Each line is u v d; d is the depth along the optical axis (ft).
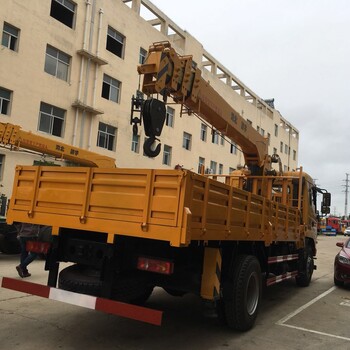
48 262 17.02
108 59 82.43
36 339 16.43
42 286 15.71
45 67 70.44
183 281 16.84
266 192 30.99
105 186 15.10
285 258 26.68
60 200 16.15
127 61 87.71
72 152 40.73
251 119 145.28
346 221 249.96
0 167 63.36
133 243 15.65
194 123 113.70
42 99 68.95
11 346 15.55
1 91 63.26
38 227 17.67
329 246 96.32
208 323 20.08
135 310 13.98
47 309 20.77
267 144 32.73
